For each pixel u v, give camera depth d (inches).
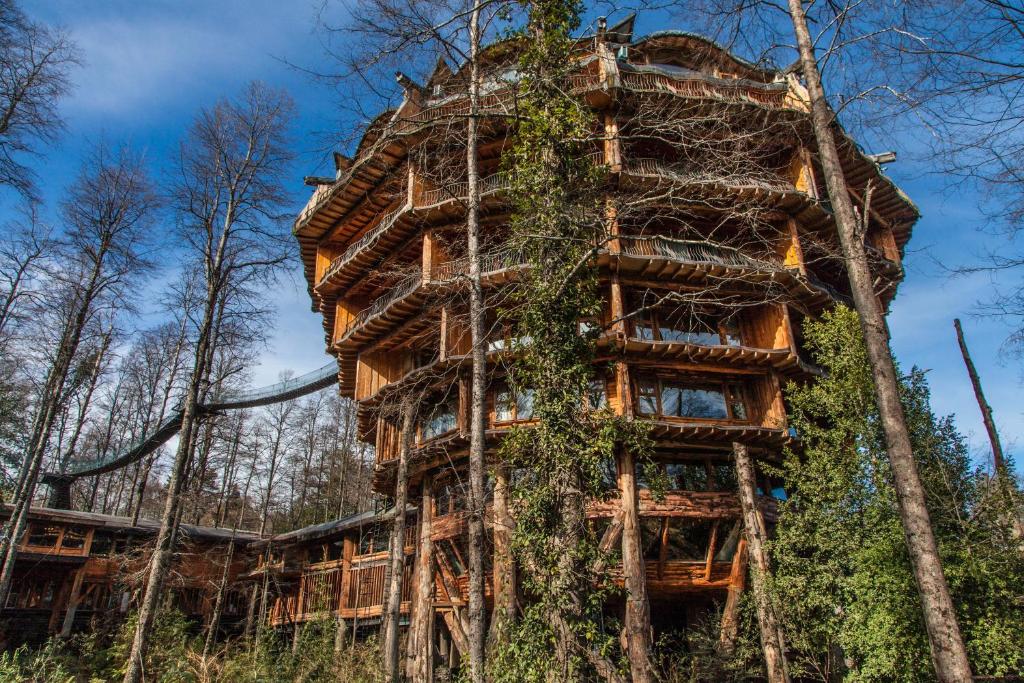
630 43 1011.3
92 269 901.8
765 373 867.4
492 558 820.6
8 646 1180.5
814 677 705.6
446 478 913.5
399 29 508.4
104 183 887.1
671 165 772.0
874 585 589.6
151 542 1208.2
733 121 772.6
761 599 672.4
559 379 469.7
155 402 1802.4
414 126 695.1
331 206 1042.7
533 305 498.0
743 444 837.2
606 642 403.9
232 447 1374.3
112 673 773.3
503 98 669.9
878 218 1026.1
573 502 436.1
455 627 855.1
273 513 2047.2
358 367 1010.7
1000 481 599.8
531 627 415.5
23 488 866.8
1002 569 549.6
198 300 798.5
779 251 909.2
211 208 758.5
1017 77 325.1
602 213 522.6
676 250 860.6
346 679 747.4
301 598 1397.6
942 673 320.8
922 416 651.5
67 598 1299.2
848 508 652.7
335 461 2114.9
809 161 904.3
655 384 859.4
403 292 943.0
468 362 824.3
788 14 473.4
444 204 863.7
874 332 391.5
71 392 1002.1
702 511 796.6
